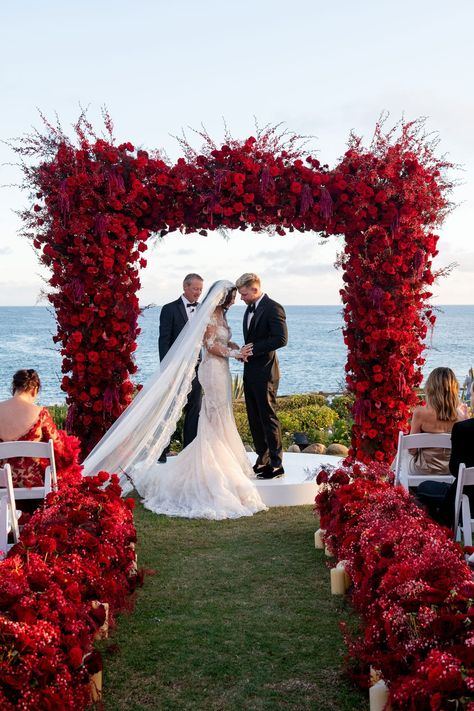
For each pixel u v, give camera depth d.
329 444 11.87
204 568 5.76
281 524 7.01
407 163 7.41
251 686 3.83
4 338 97.88
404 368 7.71
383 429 7.80
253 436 8.21
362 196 7.36
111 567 4.54
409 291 7.64
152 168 7.33
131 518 5.37
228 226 7.52
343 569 5.10
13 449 5.50
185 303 9.25
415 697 2.57
